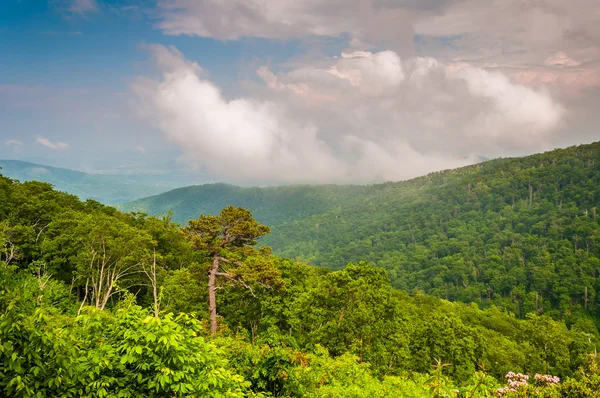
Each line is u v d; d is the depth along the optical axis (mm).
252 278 21328
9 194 33625
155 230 38219
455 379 29062
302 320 26766
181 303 25438
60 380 4762
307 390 10102
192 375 5785
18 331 4605
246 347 10273
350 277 24969
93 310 6199
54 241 29125
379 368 22203
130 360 5352
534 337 45000
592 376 9383
